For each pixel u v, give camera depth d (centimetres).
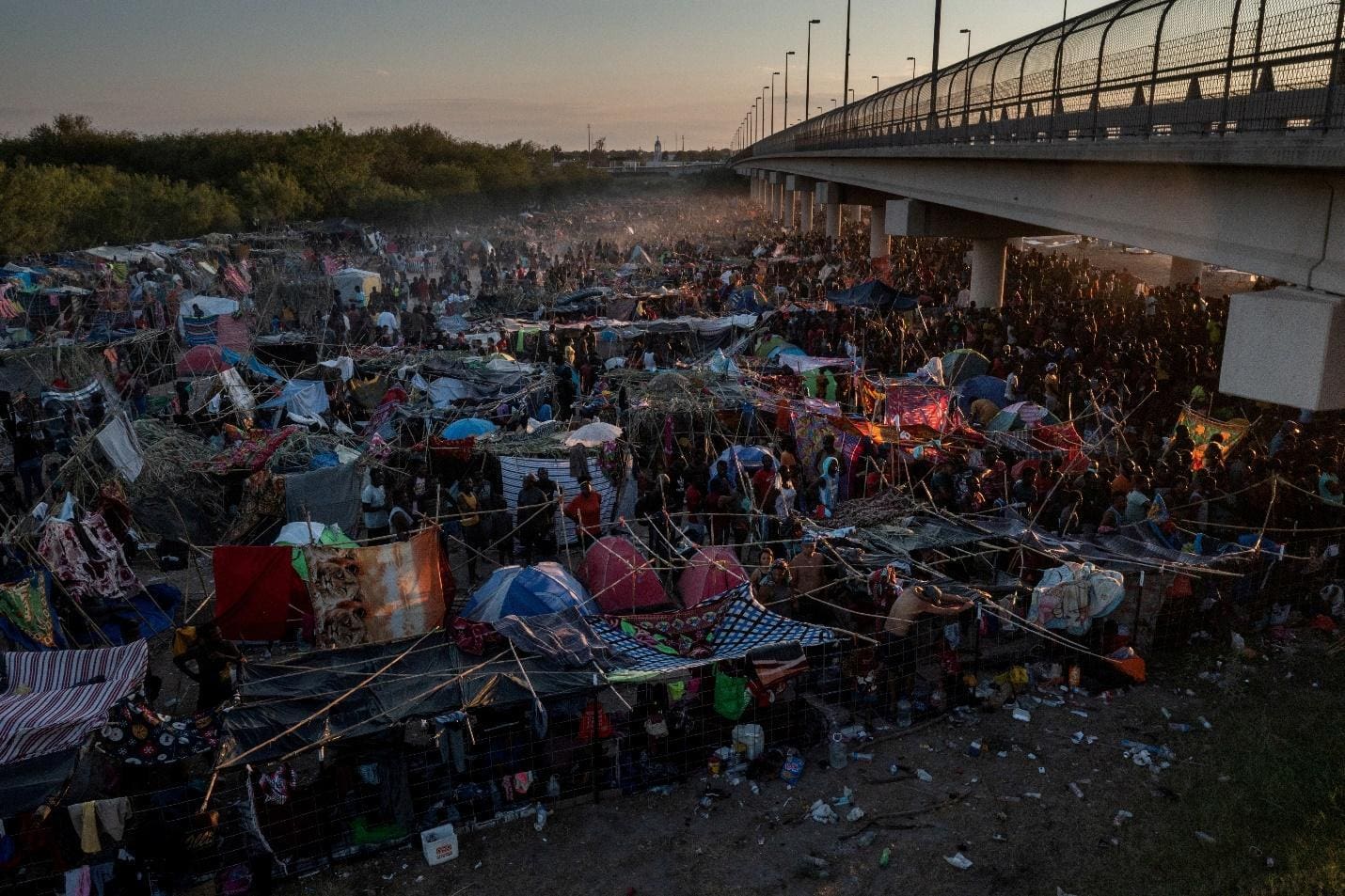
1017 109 2925
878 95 5234
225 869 955
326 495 1683
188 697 1282
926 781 1121
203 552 1548
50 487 1673
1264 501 1541
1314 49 1421
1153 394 2330
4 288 3391
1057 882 953
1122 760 1153
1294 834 999
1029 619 1287
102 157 8788
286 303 3934
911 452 1866
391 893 955
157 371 2800
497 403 2305
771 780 1134
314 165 8481
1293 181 1496
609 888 959
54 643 1249
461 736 1059
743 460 1770
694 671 1162
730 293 4062
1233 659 1368
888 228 4434
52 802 899
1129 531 1480
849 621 1296
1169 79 1878
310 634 1359
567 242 8712
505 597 1273
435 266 6366
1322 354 1384
